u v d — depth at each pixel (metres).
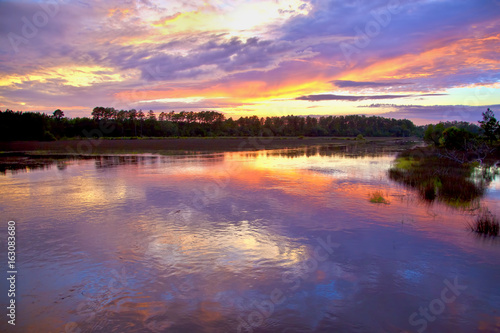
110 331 4.61
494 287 5.75
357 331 4.60
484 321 4.81
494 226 8.41
